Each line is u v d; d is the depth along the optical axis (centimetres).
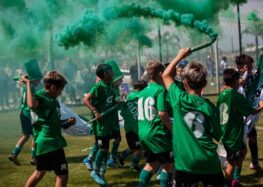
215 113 417
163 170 536
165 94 508
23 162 812
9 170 753
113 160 752
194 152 409
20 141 778
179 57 431
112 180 676
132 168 725
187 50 431
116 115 649
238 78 562
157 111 521
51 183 664
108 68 638
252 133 695
